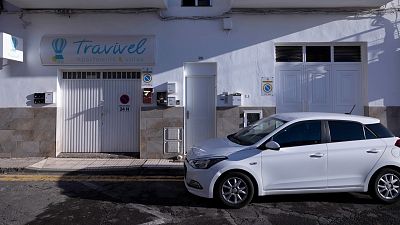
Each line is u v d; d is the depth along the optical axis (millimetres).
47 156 10477
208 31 10500
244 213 6016
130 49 10305
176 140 10461
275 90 10586
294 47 10703
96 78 10750
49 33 10438
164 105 10461
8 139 10492
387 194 6555
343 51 10703
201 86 10602
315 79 10656
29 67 10469
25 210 6086
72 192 7199
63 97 10727
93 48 10305
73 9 10359
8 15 10422
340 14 10453
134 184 7848
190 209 6211
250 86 10492
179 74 10461
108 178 8391
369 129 6770
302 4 10125
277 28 10492
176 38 10484
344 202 6648
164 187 7613
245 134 7262
